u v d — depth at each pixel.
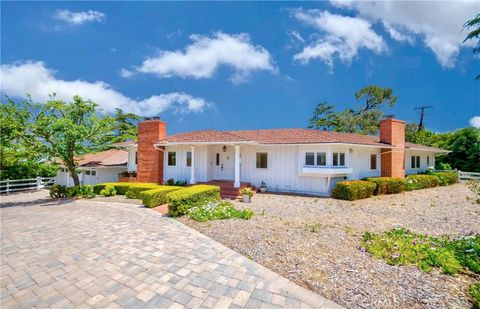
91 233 7.00
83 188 14.95
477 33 6.65
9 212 10.79
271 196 13.70
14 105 14.02
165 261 4.91
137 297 3.65
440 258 4.52
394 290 3.63
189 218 8.39
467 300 3.36
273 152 15.70
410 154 21.78
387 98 38.72
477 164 25.09
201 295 3.66
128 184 15.66
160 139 17.39
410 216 9.05
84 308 3.40
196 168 16.34
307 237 6.06
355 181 13.71
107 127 16.20
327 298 3.49
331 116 39.66
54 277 4.34
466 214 9.44
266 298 3.54
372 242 5.57
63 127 13.98
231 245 5.68
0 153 19.06
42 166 23.59
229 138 14.63
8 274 4.48
